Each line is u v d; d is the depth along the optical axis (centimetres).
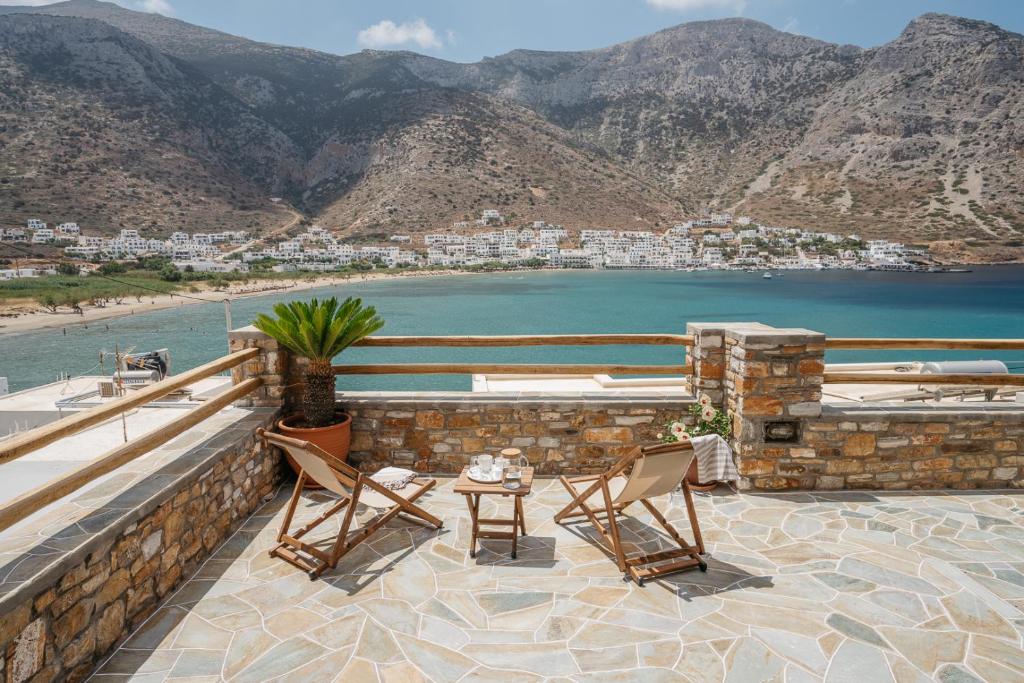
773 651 272
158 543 315
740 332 479
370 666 263
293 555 365
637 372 548
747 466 482
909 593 324
